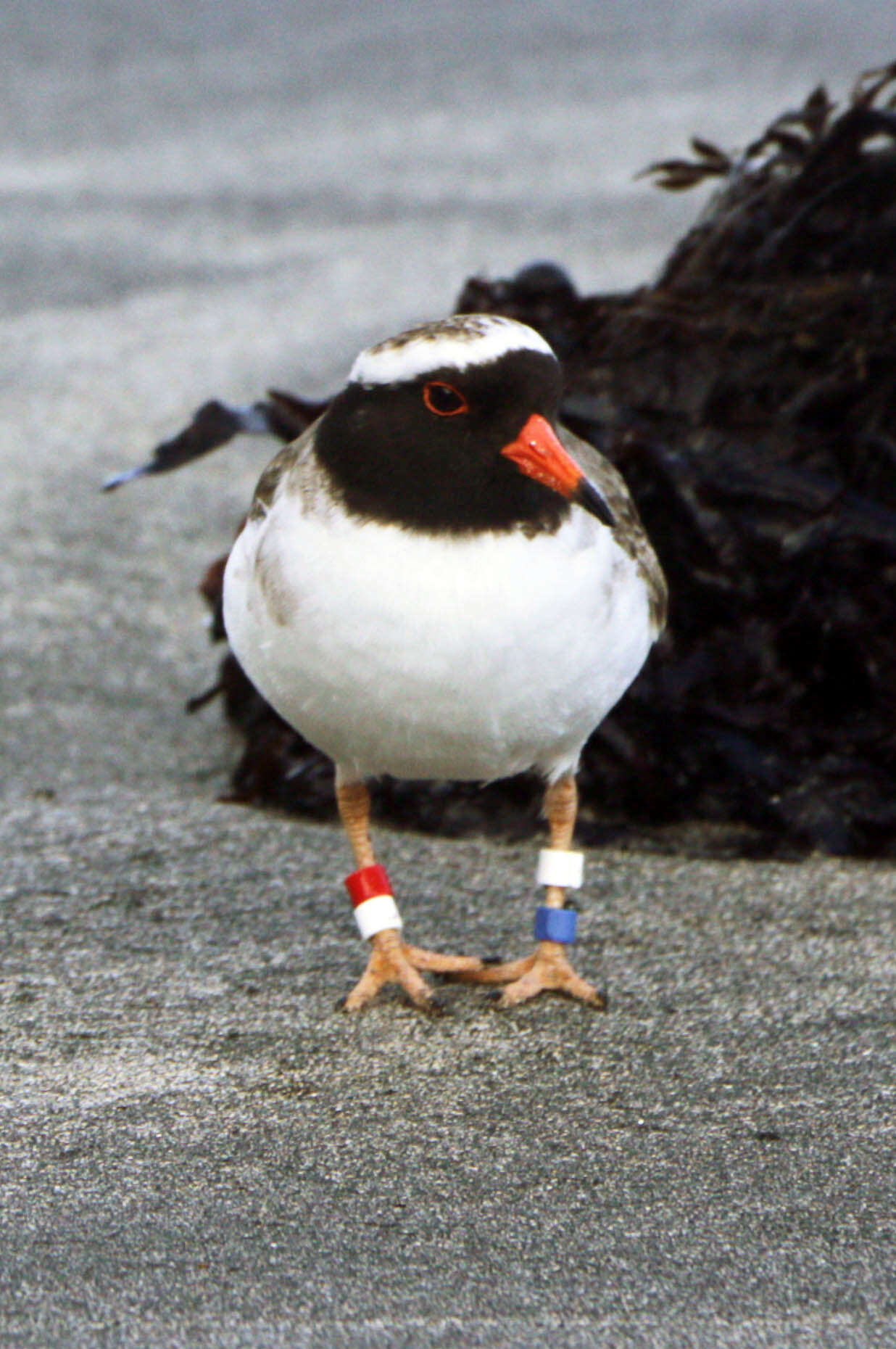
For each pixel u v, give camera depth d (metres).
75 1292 5.46
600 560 6.80
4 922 8.42
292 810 10.18
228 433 10.98
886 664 9.84
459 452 6.44
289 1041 7.30
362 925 7.80
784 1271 5.61
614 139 23.05
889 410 10.53
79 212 21.06
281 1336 5.22
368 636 6.61
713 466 10.27
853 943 8.23
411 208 20.66
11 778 10.54
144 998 7.66
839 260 10.88
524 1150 6.43
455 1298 5.44
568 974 7.75
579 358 11.19
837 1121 6.61
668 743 9.89
